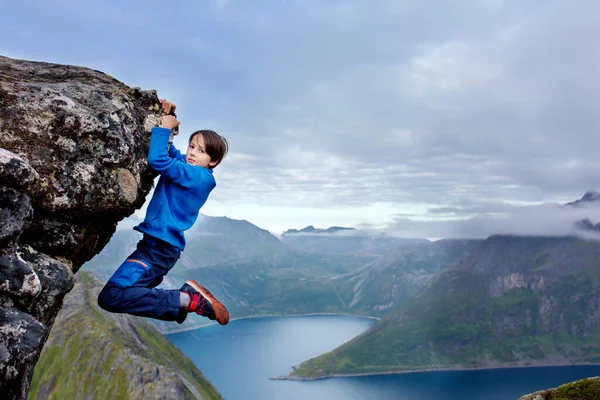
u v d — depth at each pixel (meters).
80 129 1.69
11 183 1.39
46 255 1.69
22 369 1.36
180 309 1.83
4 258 1.39
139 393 38.53
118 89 1.97
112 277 1.79
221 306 1.93
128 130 1.85
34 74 1.92
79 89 1.82
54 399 38.47
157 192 1.94
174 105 2.14
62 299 1.72
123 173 1.81
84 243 1.91
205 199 2.01
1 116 1.60
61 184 1.66
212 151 2.08
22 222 1.43
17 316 1.38
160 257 1.88
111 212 1.85
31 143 1.62
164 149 1.92
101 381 39.94
